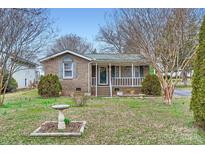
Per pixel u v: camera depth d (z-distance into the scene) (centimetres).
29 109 1064
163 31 1170
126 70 1984
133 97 1653
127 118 823
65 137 574
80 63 1800
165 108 1074
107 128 666
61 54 1792
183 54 1227
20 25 1173
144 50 1234
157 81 1725
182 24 1124
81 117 848
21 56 1315
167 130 634
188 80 3700
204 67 611
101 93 1886
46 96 1648
